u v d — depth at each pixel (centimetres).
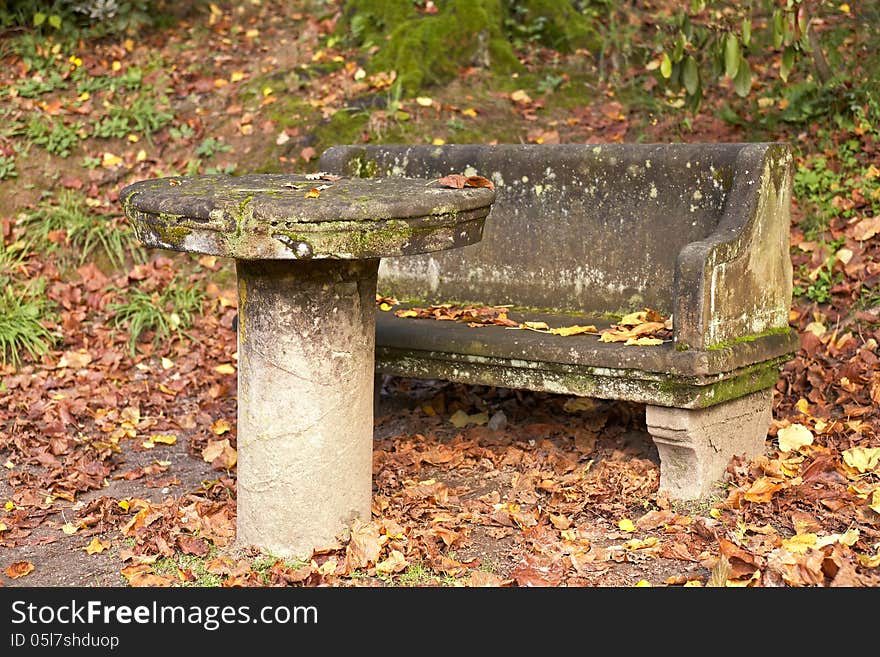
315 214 310
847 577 323
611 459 440
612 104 734
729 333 397
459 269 513
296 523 359
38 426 509
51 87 768
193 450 487
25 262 655
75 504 426
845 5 742
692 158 443
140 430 516
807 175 620
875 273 551
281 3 895
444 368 432
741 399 415
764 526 368
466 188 353
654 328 418
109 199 690
